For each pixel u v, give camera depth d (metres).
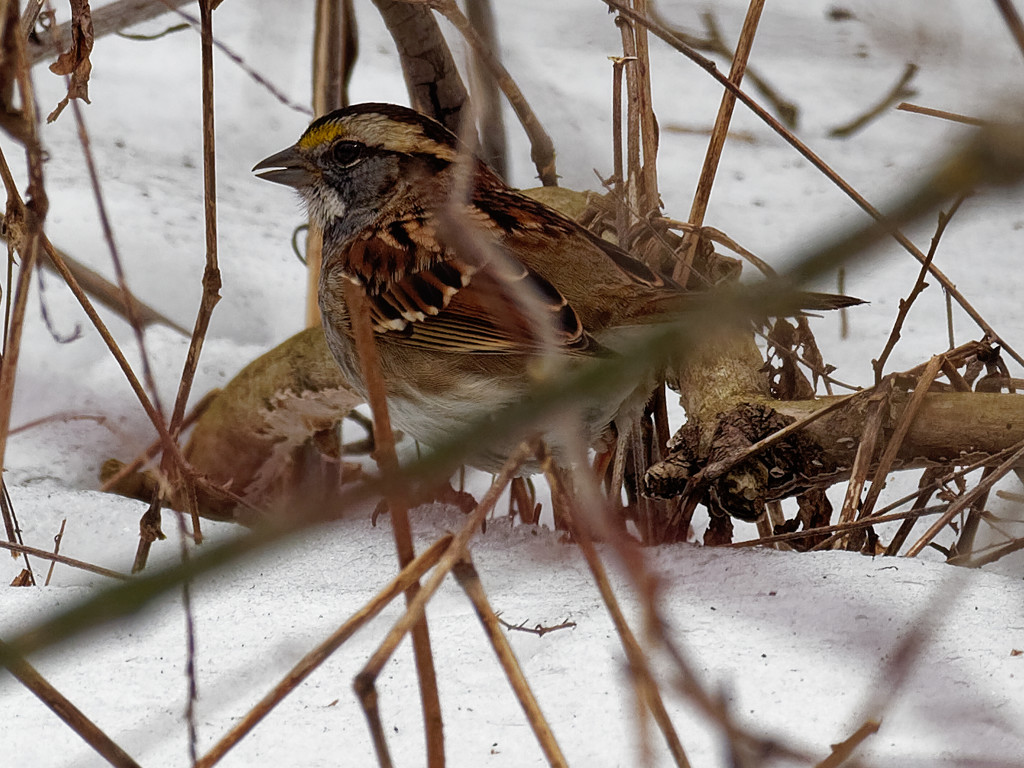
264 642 5.04
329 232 7.77
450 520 6.92
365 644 5.03
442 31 9.67
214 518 8.98
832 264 1.32
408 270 6.89
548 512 8.17
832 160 11.98
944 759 3.68
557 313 6.27
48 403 9.11
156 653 4.97
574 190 9.07
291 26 7.18
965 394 6.62
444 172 7.39
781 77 12.66
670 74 13.62
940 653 4.48
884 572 5.42
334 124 7.61
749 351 7.22
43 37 8.06
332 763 4.08
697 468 6.88
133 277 10.56
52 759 4.18
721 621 4.96
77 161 11.95
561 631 4.94
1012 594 5.15
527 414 1.71
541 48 12.72
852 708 4.12
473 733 4.20
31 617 5.12
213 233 6.40
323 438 8.88
